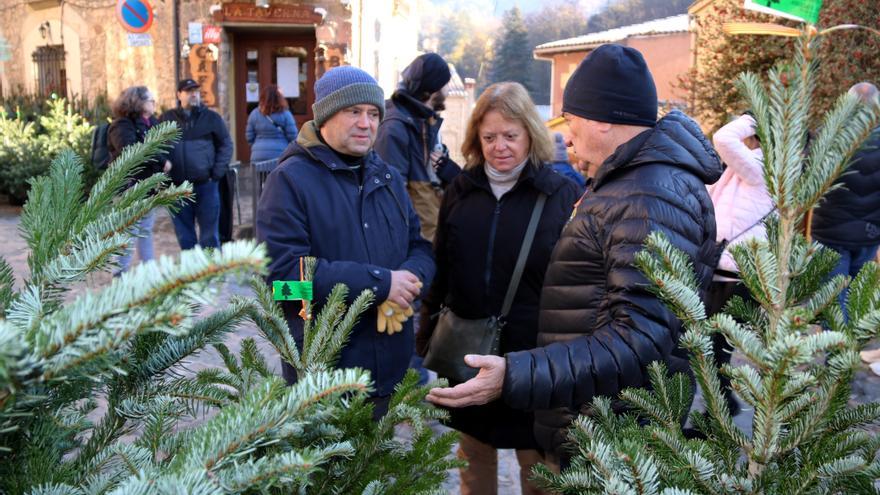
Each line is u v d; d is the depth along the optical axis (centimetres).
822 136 102
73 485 83
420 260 237
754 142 364
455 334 242
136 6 1000
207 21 1043
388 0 1317
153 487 65
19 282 106
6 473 77
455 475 295
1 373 51
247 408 75
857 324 95
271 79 1123
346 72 217
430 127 364
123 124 550
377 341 213
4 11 1281
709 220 158
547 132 240
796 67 100
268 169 745
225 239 659
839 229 436
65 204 94
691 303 104
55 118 991
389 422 122
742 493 99
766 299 105
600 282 156
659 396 127
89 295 58
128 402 95
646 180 151
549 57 1761
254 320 129
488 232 242
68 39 1184
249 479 69
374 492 107
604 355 139
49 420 81
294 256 204
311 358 134
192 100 584
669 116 166
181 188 90
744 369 95
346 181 222
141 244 563
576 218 162
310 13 1018
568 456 174
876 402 108
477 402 144
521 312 239
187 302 56
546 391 139
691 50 914
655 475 90
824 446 104
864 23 670
